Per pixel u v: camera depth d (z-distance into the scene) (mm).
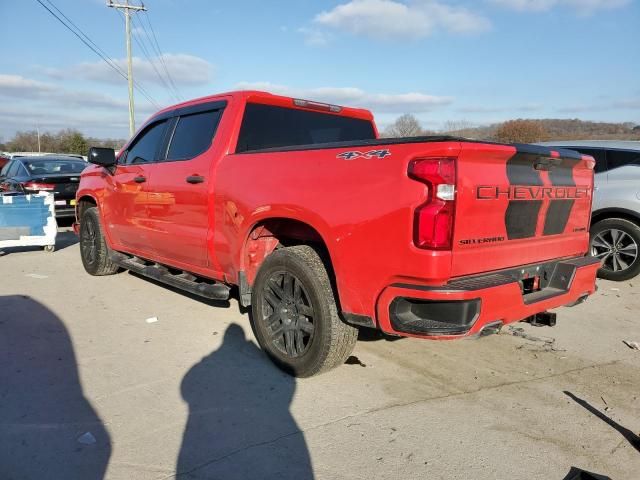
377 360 4090
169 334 4598
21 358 4020
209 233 4344
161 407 3281
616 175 6652
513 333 4805
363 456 2787
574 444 2953
